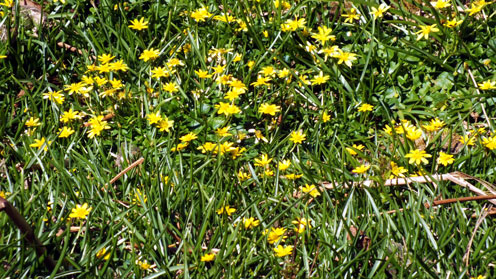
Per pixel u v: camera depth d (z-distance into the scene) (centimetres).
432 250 149
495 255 150
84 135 168
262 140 167
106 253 149
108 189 156
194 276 148
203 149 163
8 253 148
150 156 162
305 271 149
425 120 171
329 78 173
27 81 173
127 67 172
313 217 156
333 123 170
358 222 153
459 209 153
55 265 148
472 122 170
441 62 172
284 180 160
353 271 149
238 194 157
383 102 171
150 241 150
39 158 159
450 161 157
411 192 154
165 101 168
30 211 154
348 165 164
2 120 167
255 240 151
